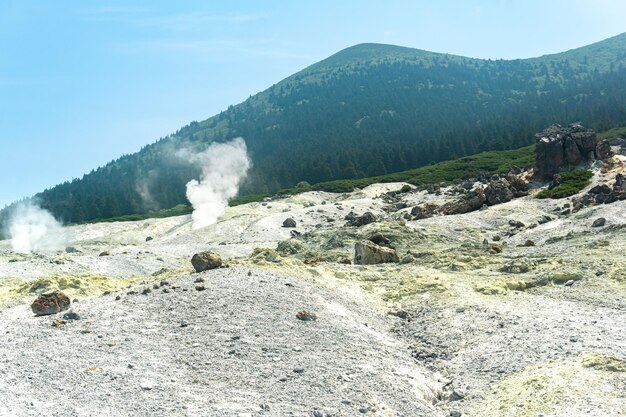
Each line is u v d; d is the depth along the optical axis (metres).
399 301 31.09
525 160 145.12
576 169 88.88
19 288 34.25
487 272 37.25
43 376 16.31
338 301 28.20
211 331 21.09
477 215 73.25
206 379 16.91
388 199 118.62
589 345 20.47
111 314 22.89
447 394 18.30
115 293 27.69
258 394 16.06
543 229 59.34
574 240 47.09
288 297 26.12
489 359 20.72
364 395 16.56
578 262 35.91
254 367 18.08
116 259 56.38
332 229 66.62
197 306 23.84
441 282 33.44
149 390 15.74
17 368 16.91
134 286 29.94
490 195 82.62
